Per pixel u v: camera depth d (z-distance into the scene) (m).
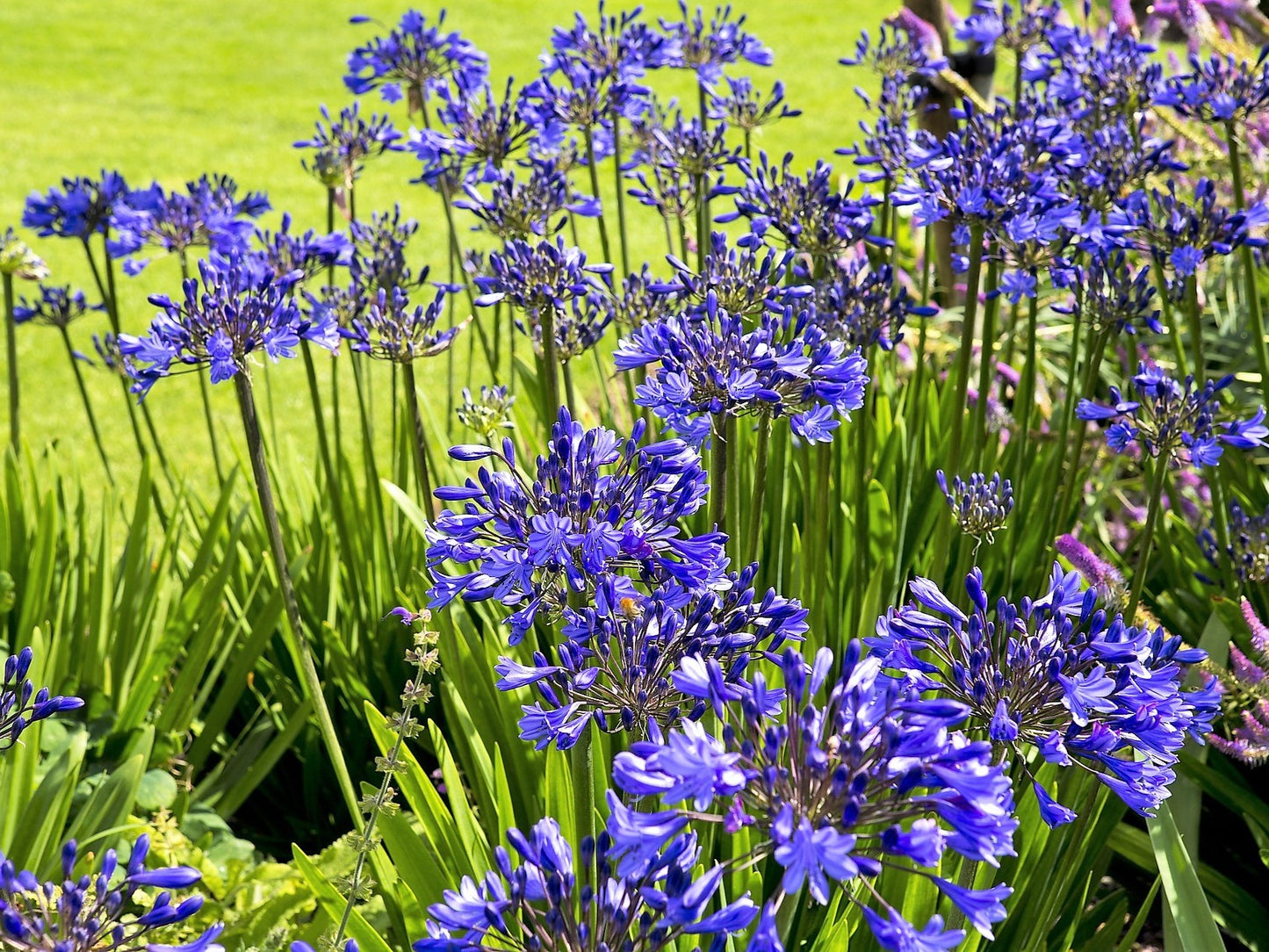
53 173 13.32
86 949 1.26
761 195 2.99
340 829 3.59
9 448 3.89
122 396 7.64
